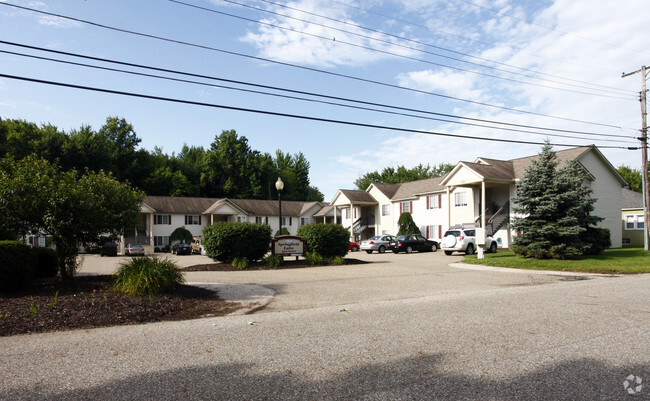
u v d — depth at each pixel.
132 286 9.43
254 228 20.14
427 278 14.85
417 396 4.07
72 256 10.84
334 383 4.45
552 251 20.44
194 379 4.59
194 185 71.69
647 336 6.24
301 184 91.19
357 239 48.56
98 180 11.13
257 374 4.75
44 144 50.31
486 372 4.73
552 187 21.05
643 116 24.22
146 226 51.19
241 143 77.25
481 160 34.78
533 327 6.87
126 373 4.80
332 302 9.95
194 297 10.15
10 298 8.67
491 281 13.91
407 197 43.28
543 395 4.07
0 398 4.07
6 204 9.77
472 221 35.22
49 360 5.31
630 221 36.00
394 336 6.40
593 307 8.65
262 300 10.17
